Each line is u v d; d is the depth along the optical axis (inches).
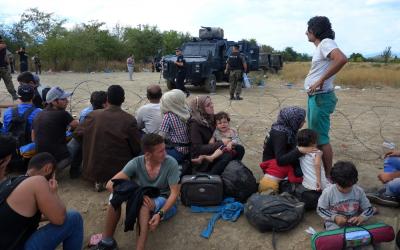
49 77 893.8
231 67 496.7
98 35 1581.0
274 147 171.6
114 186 147.2
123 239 157.8
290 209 150.6
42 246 117.3
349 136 296.0
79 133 192.9
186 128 186.7
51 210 113.0
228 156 180.4
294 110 171.5
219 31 657.0
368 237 133.4
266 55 1043.3
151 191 143.5
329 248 132.3
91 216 173.8
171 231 158.1
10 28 1435.8
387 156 178.7
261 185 173.9
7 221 107.7
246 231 155.4
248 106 446.9
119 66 1402.6
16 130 209.2
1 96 462.6
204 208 169.0
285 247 145.9
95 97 211.2
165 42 2263.8
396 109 429.4
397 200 169.0
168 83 605.6
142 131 207.5
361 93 598.9
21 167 204.1
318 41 173.3
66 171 217.6
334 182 144.6
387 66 1207.6
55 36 1349.7
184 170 183.5
